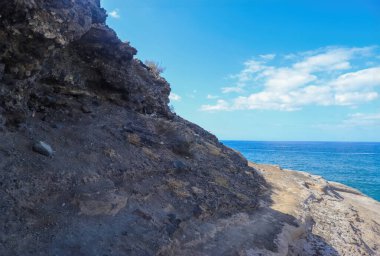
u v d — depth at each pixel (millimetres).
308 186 23969
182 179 12367
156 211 9336
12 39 8172
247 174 18609
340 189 29766
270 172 25594
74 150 9242
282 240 11562
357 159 95375
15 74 8633
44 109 10109
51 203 7184
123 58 13391
